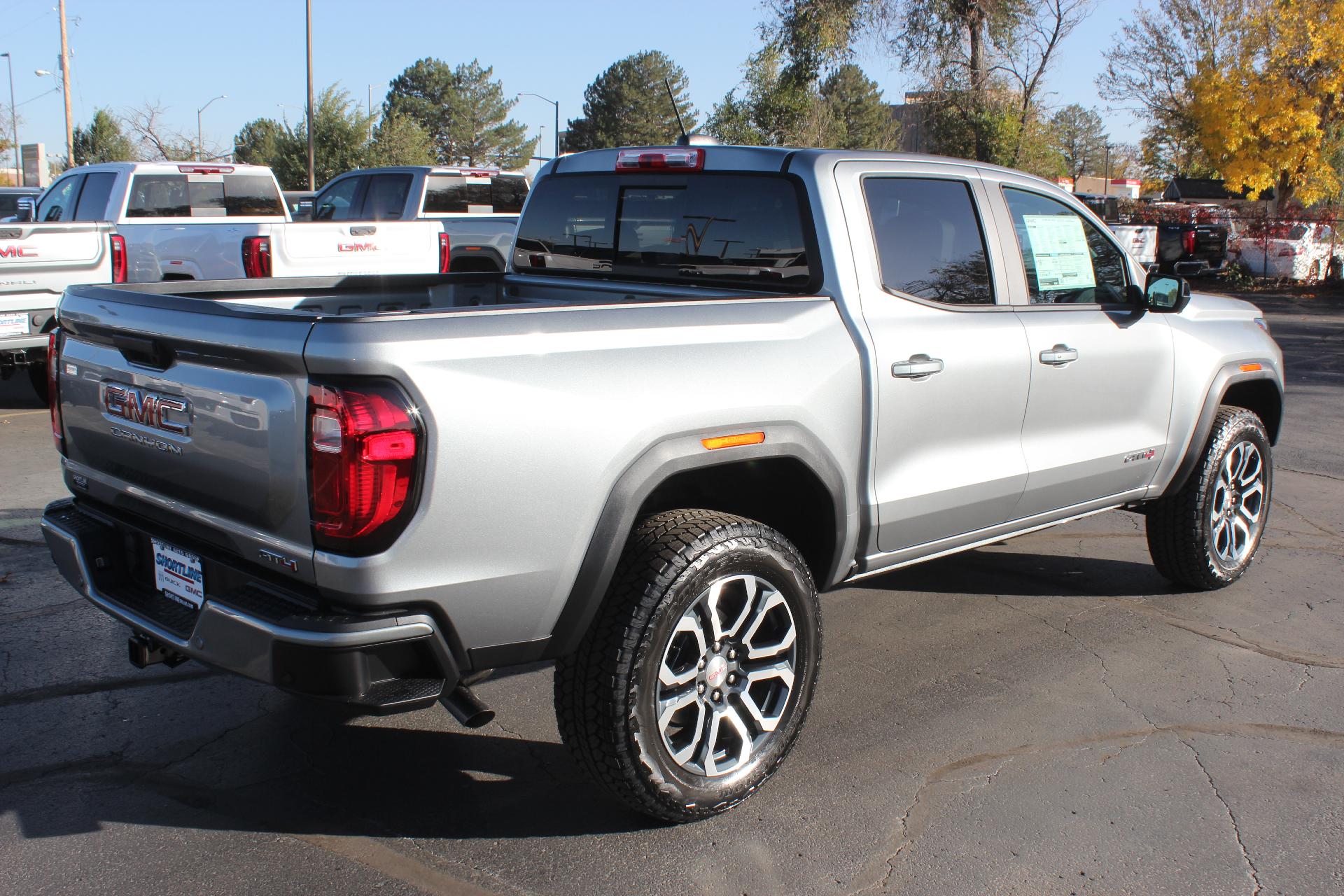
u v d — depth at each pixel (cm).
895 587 512
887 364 344
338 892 272
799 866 288
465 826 304
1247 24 2331
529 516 262
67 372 322
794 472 331
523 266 458
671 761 291
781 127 3291
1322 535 608
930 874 285
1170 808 320
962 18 2945
